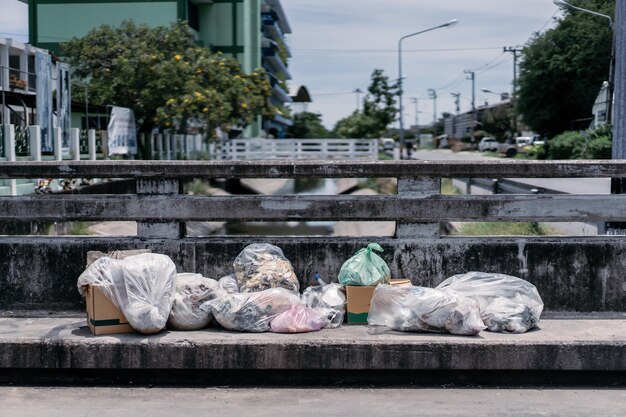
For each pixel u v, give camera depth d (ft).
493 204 20.52
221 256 20.86
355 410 16.61
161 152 111.04
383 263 20.02
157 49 112.88
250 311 18.67
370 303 19.52
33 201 20.81
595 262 20.47
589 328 19.21
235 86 116.88
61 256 20.79
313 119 303.48
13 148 61.16
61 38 142.82
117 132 89.92
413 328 18.78
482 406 16.87
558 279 20.52
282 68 232.94
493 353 17.85
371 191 120.98
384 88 195.52
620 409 16.75
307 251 20.86
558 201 20.45
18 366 18.10
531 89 191.72
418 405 16.93
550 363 17.92
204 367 17.93
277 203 20.63
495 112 328.70
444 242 20.63
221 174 20.62
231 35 162.30
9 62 85.97
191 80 108.68
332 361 17.88
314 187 135.54
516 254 20.54
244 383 18.24
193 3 155.53
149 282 18.38
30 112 79.15
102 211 20.77
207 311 18.83
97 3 142.00
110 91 106.01
